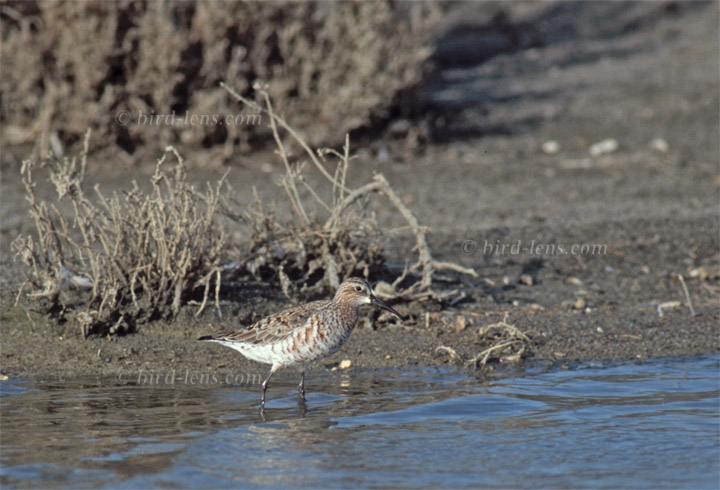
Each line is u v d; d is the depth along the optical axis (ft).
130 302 48.62
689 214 70.74
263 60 85.20
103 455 33.55
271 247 53.11
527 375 44.96
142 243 48.16
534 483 31.94
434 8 93.30
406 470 32.91
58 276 47.39
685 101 101.24
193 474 32.09
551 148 89.61
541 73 113.91
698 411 39.65
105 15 81.35
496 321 51.78
